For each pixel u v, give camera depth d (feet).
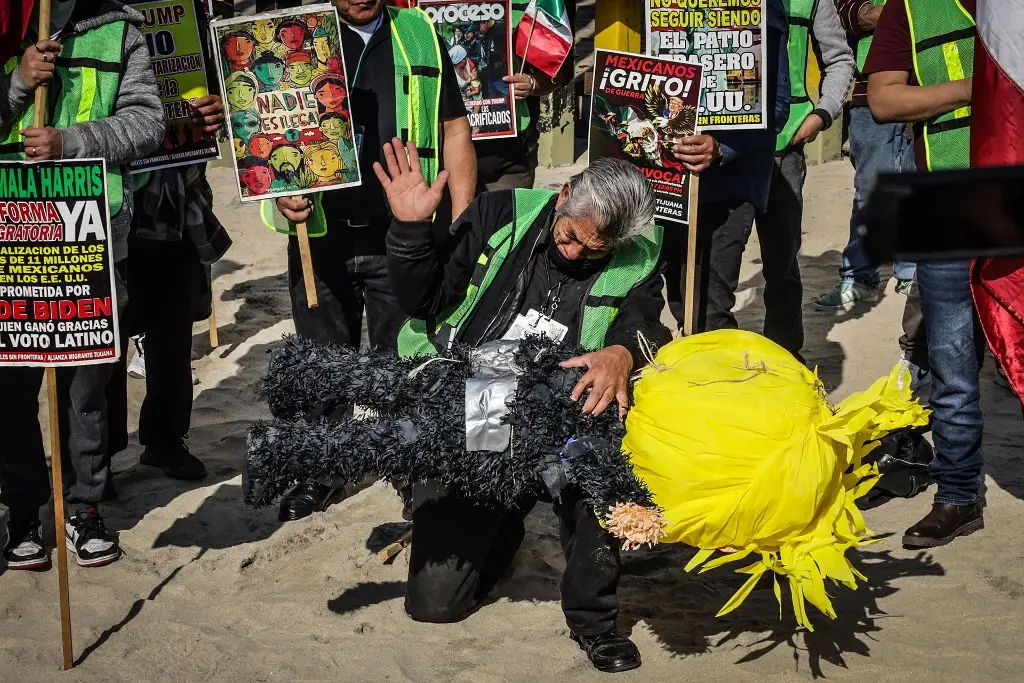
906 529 13.99
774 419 9.39
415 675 11.09
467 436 9.52
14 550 13.37
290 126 13.15
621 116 14.64
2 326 11.16
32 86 11.69
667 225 16.99
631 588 12.73
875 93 13.19
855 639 11.55
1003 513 14.33
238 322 23.21
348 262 14.28
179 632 12.07
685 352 10.57
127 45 12.82
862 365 19.74
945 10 12.52
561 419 9.59
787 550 9.67
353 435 9.68
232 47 13.02
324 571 13.38
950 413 13.42
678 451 9.50
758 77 15.25
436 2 17.06
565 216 10.28
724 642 11.55
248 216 30.83
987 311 11.89
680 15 15.15
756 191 16.52
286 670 11.26
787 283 18.53
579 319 10.82
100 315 11.22
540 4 18.07
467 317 11.01
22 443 13.12
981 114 11.13
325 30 13.07
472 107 17.43
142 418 16.28
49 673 11.27
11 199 10.94
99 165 10.94
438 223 15.93
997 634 11.57
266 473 9.66
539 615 12.23
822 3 18.15
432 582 11.82
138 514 15.05
